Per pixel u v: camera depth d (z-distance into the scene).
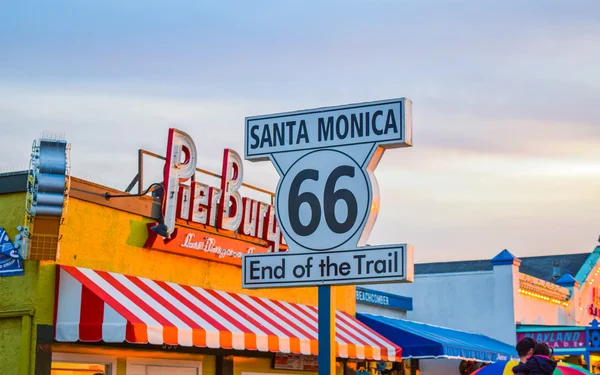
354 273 9.56
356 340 20.30
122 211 15.83
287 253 9.88
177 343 14.53
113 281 15.03
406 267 9.34
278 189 10.05
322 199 9.84
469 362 27.00
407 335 22.27
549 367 10.21
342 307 22.66
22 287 14.13
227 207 18.03
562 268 42.47
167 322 14.57
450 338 24.55
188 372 17.05
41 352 13.94
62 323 14.16
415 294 32.50
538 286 33.06
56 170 13.67
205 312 16.11
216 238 17.77
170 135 16.62
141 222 16.25
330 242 9.72
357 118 9.87
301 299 20.84
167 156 16.53
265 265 9.94
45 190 13.60
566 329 28.78
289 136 10.10
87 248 15.04
